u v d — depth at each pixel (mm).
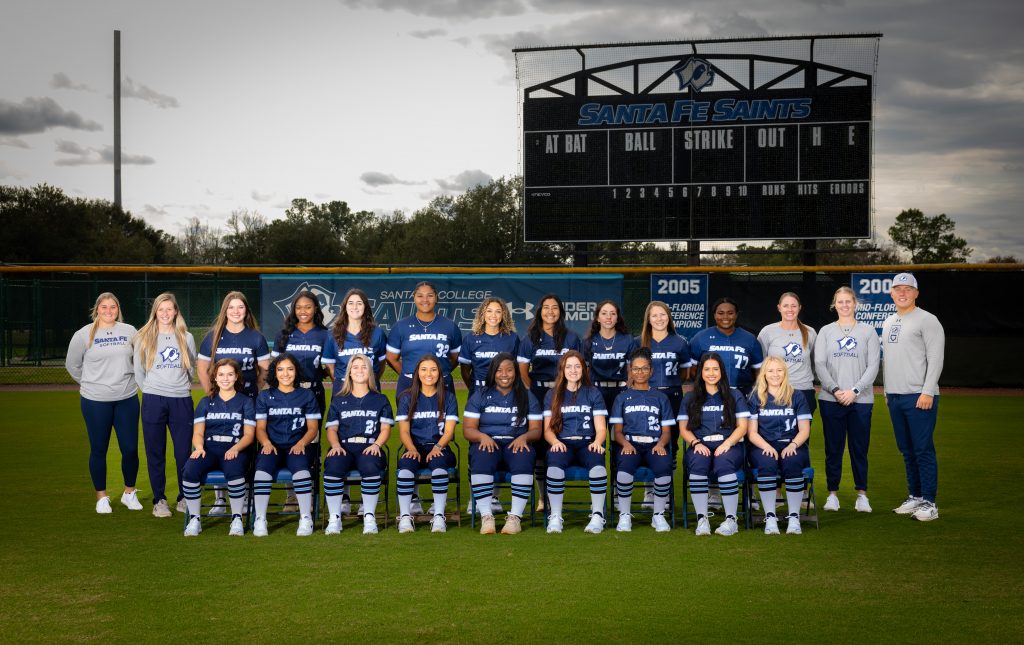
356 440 6613
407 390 6852
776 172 16641
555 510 6500
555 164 17266
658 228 17047
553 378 7328
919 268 16281
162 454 6965
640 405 6664
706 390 6656
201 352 7066
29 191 41281
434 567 5375
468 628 4258
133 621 4375
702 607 4586
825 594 4812
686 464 6684
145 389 6898
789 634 4176
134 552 5770
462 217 44438
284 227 50531
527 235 17438
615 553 5738
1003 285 16297
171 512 7062
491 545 5980
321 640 4105
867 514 6984
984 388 16547
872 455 9914
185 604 4648
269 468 6418
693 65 16812
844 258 37562
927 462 6738
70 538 6168
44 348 22266
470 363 7375
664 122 16922
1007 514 6902
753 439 6484
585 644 4051
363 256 51750
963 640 4098
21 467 9086
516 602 4668
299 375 6945
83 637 4152
